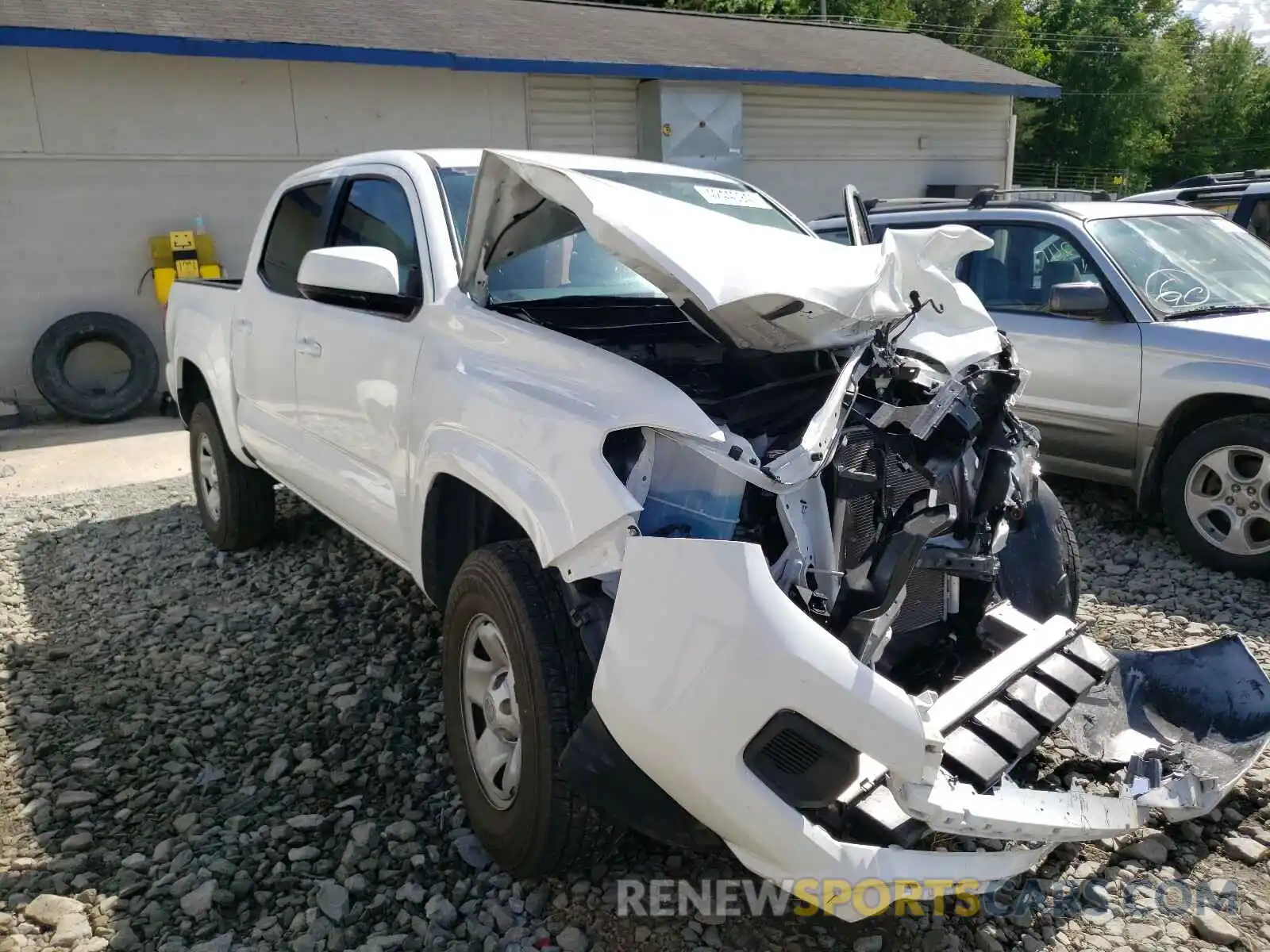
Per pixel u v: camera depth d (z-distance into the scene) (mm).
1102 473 5562
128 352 10492
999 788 2361
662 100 13562
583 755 2283
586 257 3723
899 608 2350
